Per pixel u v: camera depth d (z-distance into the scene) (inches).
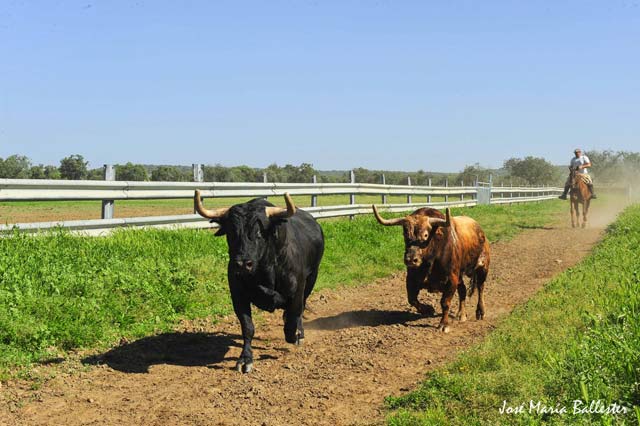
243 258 258.1
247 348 279.7
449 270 346.3
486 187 1300.4
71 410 228.1
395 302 425.7
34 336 279.6
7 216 707.4
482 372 243.0
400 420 201.8
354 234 614.2
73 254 382.6
